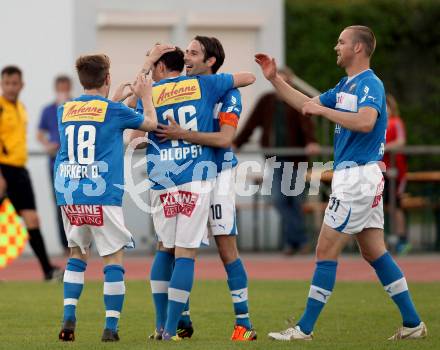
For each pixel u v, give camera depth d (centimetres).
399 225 5688
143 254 5884
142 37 6041
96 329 3206
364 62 2923
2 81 4603
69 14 5884
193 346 2752
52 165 5544
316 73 8131
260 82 6225
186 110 2947
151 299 3938
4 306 3747
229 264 2995
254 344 2808
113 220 2875
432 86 8562
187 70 3041
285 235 5666
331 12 8200
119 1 5966
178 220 2931
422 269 5075
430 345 2817
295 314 3534
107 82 2944
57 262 5481
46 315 3516
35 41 5859
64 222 2944
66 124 2909
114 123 2872
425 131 8475
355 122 2814
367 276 4788
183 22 6075
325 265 2909
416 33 8550
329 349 2723
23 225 5388
